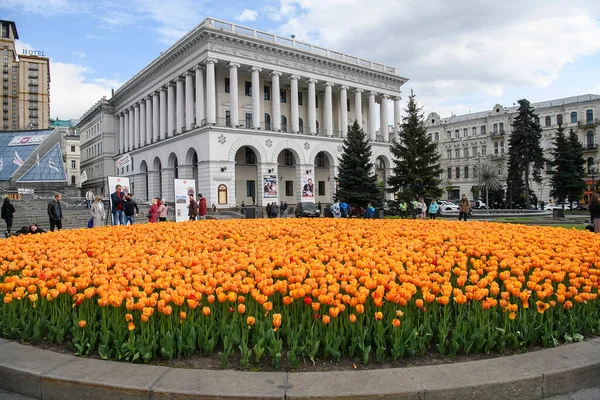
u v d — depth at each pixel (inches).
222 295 178.5
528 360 162.2
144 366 157.9
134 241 351.9
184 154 1742.1
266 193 1689.2
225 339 168.6
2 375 159.8
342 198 1545.3
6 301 194.5
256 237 343.6
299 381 144.8
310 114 1910.7
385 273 209.2
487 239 312.0
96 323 186.1
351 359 172.1
